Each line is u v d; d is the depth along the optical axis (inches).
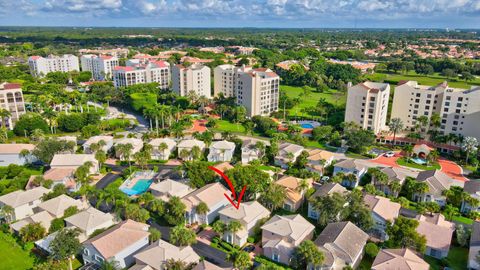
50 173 5098.4
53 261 3361.2
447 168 5935.0
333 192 4212.6
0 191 4805.6
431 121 6894.7
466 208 4468.5
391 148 6884.8
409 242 3523.6
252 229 3976.4
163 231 4030.5
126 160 6117.1
